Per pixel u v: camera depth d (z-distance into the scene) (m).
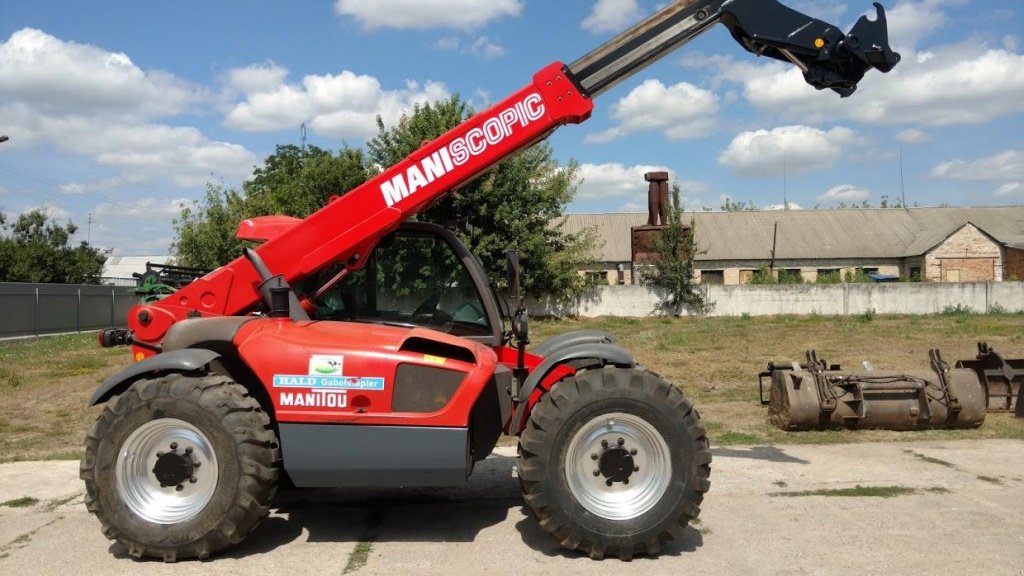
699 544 4.67
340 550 4.64
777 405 8.34
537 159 31.66
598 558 4.40
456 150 5.32
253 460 4.39
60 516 5.43
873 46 5.49
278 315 5.07
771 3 5.58
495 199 28.53
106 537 4.75
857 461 6.75
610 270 47.75
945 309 33.88
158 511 4.44
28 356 20.03
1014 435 7.71
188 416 4.39
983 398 7.94
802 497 5.66
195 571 4.27
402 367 4.56
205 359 4.57
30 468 6.96
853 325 26.67
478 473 6.69
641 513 4.39
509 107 5.38
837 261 46.94
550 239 33.25
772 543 4.66
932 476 6.19
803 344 19.39
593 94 5.48
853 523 5.03
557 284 32.34
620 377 4.51
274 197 34.53
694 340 21.09
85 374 15.85
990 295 33.84
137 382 4.53
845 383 8.03
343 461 4.52
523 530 5.04
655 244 35.16
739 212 51.28
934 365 8.24
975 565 4.25
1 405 11.60
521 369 5.20
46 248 47.28
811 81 5.62
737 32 5.80
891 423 7.95
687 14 5.52
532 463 4.42
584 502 4.43
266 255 5.23
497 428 5.11
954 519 5.09
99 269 51.72
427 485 4.60
